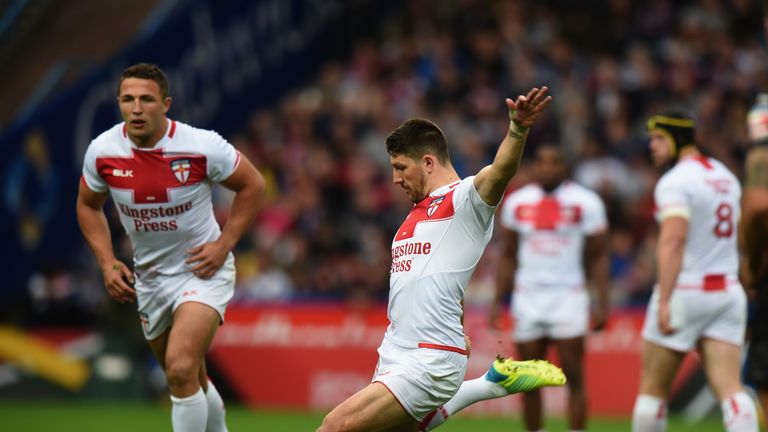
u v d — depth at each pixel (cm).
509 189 5031
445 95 5891
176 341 2203
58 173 4866
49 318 4716
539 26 6275
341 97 6078
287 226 5291
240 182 2284
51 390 4631
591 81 5806
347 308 4494
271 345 4525
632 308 4238
